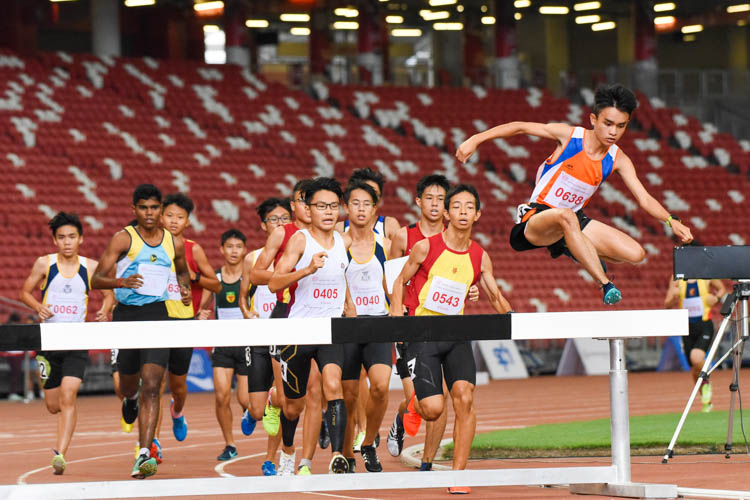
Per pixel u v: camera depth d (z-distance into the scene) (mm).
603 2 104312
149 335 16188
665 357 65875
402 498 17734
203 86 83062
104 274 21062
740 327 22188
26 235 61469
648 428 28156
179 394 24453
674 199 83500
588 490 18141
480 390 51281
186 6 102312
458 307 19453
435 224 22828
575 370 64375
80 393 53281
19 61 78312
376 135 83625
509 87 95250
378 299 21469
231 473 21734
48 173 67188
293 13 108188
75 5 101875
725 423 29297
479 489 19078
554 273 72812
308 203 19125
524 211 18828
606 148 18422
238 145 77438
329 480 16609
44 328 16047
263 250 20547
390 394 49125
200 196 70000
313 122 83000
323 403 24594
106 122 74688
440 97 90312
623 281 73938
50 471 22375
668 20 109750
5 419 39219
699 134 91438
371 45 95438
